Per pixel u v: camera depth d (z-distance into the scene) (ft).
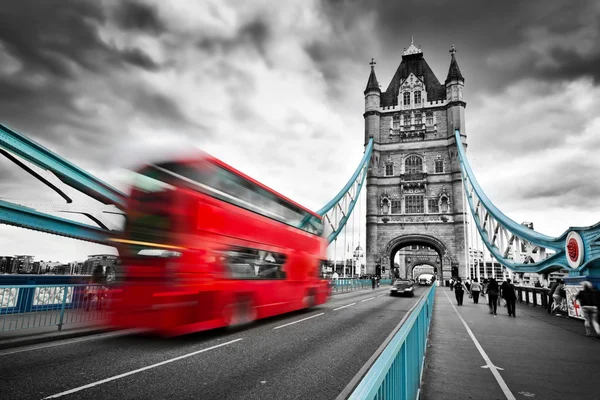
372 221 215.92
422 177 214.69
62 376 21.06
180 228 30.94
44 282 45.70
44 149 45.80
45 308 33.37
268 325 42.11
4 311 31.01
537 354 30.09
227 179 37.19
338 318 50.08
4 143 41.68
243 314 37.96
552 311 62.69
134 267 30.78
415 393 17.81
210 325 32.96
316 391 19.57
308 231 57.62
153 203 31.73
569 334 40.65
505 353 30.25
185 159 32.19
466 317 56.29
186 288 30.40
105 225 53.06
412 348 16.53
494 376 23.26
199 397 18.30
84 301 36.91
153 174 32.22
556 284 63.72
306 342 32.50
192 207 31.89
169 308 29.32
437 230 207.41
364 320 48.83
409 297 103.45
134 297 30.17
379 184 223.92
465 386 21.12
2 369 22.03
